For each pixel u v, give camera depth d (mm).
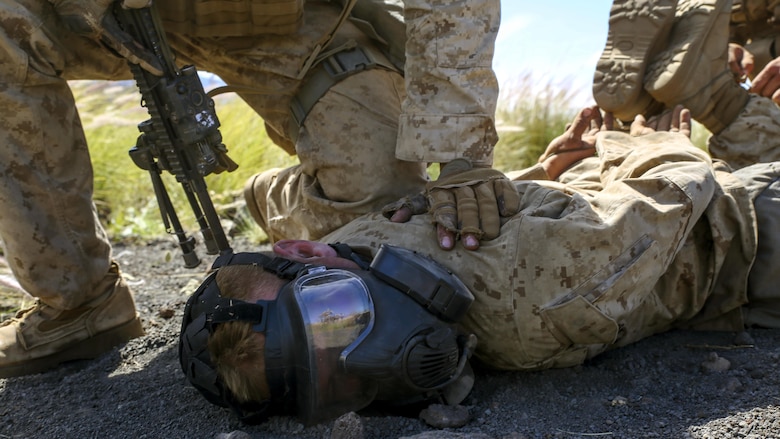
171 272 4074
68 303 2352
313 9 2576
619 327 1963
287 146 2996
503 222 1954
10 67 2111
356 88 2422
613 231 1863
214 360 1707
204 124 2152
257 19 2363
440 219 1921
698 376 2123
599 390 2064
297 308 1672
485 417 1885
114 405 2141
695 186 2035
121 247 4734
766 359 2168
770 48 3623
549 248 1844
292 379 1702
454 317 1772
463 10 2020
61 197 2268
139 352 2561
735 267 2338
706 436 1725
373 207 2381
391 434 1777
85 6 2059
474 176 1980
